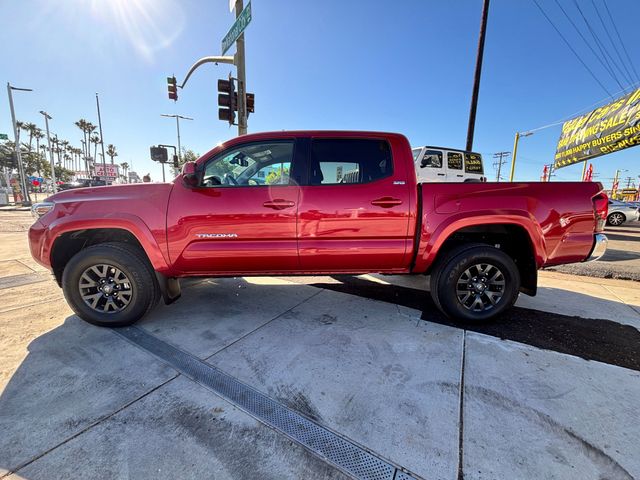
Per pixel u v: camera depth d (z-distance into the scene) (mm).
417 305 3646
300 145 3045
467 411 1950
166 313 3387
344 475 1542
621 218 15133
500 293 3076
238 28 7680
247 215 2900
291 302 3711
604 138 11398
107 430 1795
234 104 8609
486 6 11891
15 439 1723
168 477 1521
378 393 2117
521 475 1532
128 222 2877
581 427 1825
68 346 2691
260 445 1710
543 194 2971
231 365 2432
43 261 2982
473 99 12594
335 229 2945
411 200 2953
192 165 2846
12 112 22328
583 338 2871
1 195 22672
